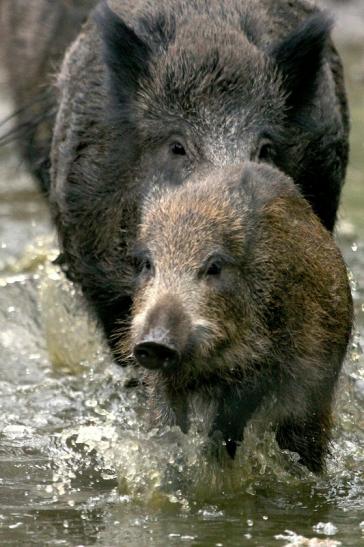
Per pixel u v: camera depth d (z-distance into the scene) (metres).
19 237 18.41
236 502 10.19
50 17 15.84
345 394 12.05
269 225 9.97
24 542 9.14
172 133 11.75
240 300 9.74
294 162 12.34
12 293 15.88
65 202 12.83
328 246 10.62
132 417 12.48
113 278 12.47
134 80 12.08
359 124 23.83
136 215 12.03
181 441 10.47
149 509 9.98
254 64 11.92
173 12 12.48
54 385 13.69
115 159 12.24
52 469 10.99
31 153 15.58
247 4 12.74
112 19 12.13
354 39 30.47
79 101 12.77
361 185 20.55
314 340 10.26
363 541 9.19
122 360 12.13
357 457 11.39
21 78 16.31
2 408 12.88
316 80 12.40
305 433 10.67
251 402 10.29
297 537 9.21
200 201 9.80
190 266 9.46
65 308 14.41
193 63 11.84
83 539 9.20
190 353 9.28
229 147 11.48
